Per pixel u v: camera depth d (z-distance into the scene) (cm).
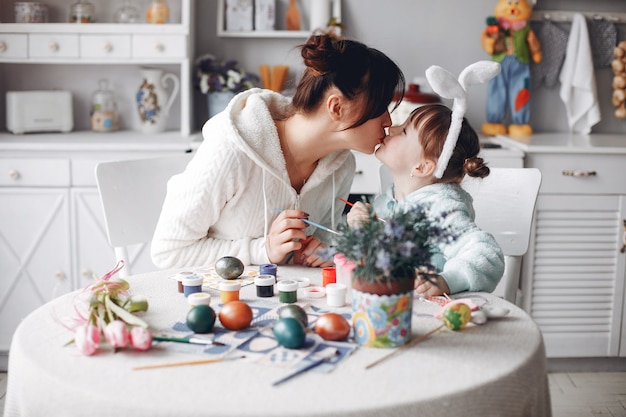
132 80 338
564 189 291
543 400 121
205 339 120
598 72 343
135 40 302
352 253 116
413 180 182
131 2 330
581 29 329
